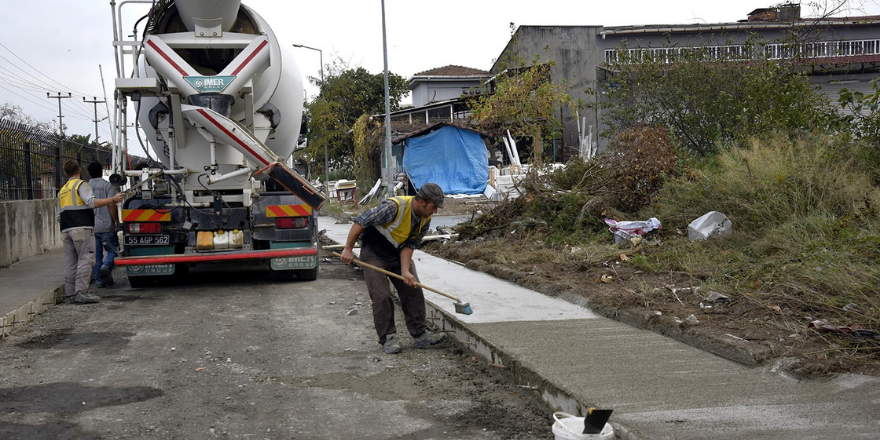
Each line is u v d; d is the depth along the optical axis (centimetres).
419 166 2614
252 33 952
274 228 955
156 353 598
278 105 997
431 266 1030
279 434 405
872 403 376
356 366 556
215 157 940
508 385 496
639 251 893
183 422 425
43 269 1069
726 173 995
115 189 970
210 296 894
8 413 440
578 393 413
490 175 2453
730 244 840
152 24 923
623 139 1176
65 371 541
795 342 495
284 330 688
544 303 719
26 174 1300
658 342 545
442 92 4356
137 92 921
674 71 1678
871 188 845
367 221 584
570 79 2927
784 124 1209
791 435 336
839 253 645
